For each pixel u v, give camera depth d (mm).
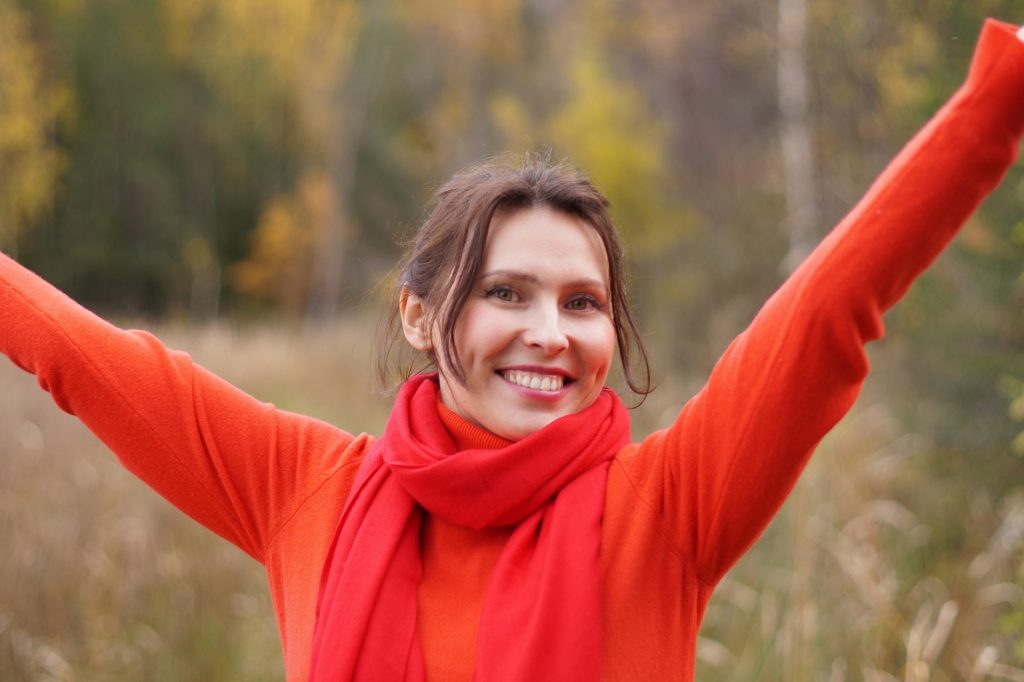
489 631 1409
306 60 27578
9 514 4066
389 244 27672
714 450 1379
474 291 1526
